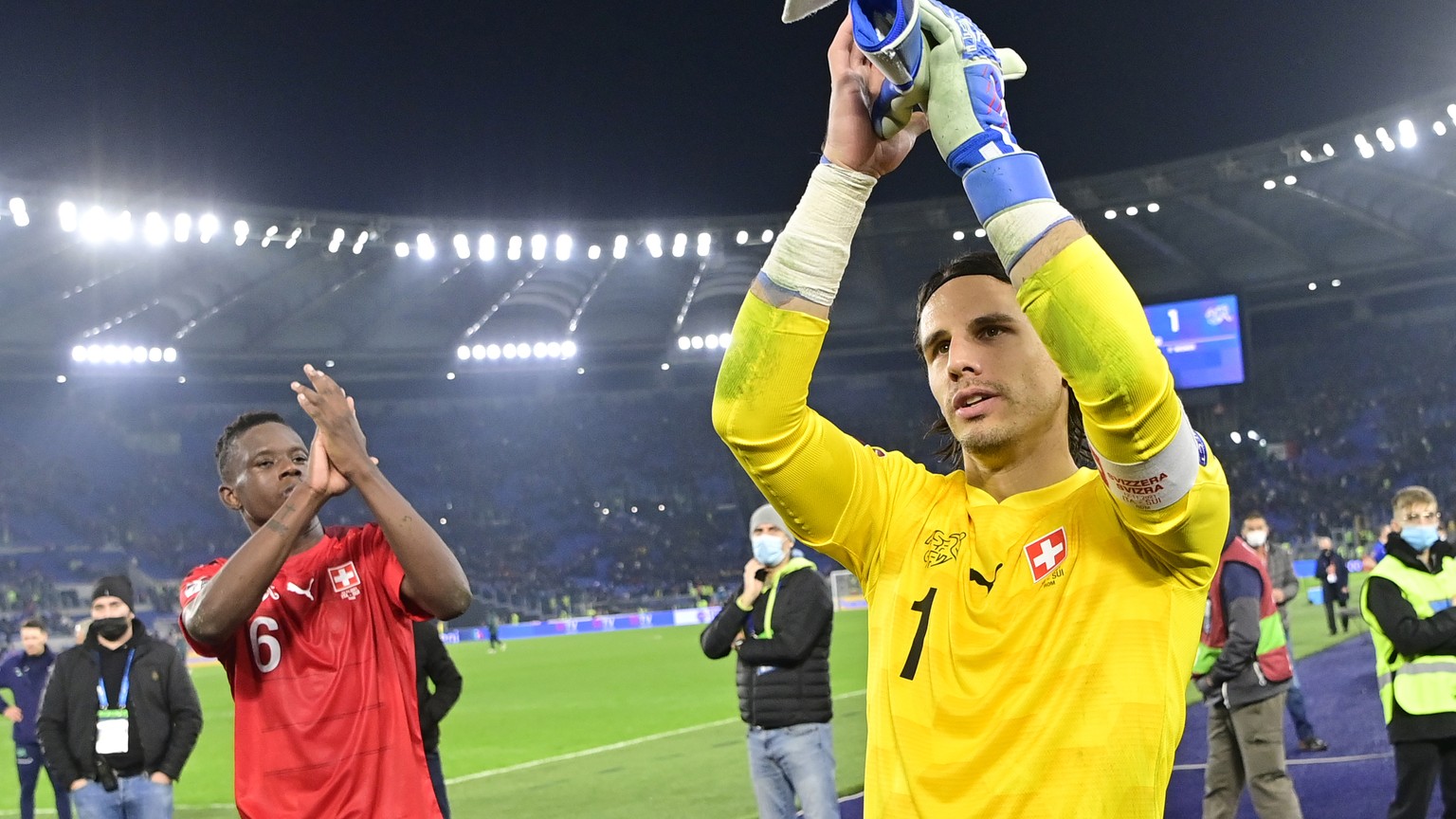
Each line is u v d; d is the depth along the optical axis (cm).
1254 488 3619
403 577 318
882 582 169
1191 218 3288
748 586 556
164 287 3133
